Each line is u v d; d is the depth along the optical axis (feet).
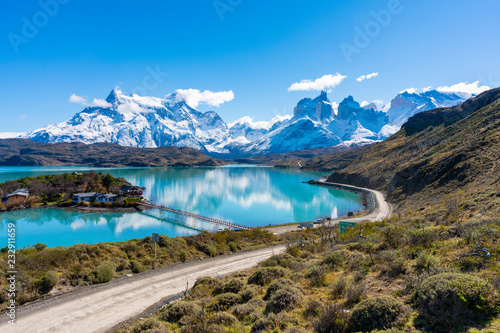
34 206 282.56
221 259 90.74
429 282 27.73
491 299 24.26
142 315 49.80
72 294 58.49
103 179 376.07
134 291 61.36
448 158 238.89
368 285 37.99
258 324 32.58
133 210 287.28
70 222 232.12
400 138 563.48
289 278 50.88
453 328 22.77
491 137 212.43
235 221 255.09
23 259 63.98
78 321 48.03
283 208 319.47
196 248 98.22
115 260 76.48
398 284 36.04
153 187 506.89
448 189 188.24
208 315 37.35
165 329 36.96
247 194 430.61
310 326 30.30
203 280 60.85
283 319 32.65
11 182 317.63
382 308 27.12
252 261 87.97
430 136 438.81
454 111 458.91
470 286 25.12
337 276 46.60
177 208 315.17
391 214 225.97
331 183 535.19
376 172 439.63
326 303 34.09
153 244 90.27
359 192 414.62
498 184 125.59
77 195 296.92
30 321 47.75
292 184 570.87
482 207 92.89
